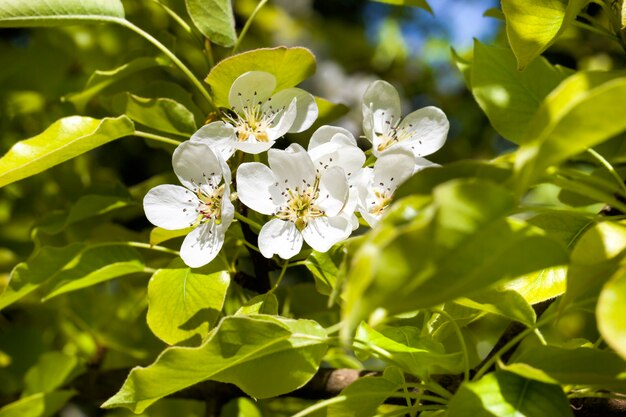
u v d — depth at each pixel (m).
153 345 0.55
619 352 0.33
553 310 0.41
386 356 0.39
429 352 0.40
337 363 0.50
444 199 0.33
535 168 0.34
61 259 0.47
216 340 0.38
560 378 0.36
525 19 0.43
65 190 0.57
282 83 0.44
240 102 0.44
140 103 0.47
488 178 0.35
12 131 0.60
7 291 0.46
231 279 0.46
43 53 0.60
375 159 0.44
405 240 0.32
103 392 0.53
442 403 0.40
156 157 0.65
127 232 0.54
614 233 0.36
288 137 0.58
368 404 0.40
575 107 0.33
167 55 0.48
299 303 0.51
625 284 0.33
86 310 0.55
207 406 0.50
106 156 0.65
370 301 0.32
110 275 0.47
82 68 0.60
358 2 0.94
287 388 0.40
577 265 0.36
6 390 0.56
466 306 0.42
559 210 0.37
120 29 0.59
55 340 0.59
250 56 0.43
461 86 0.87
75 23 0.47
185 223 0.43
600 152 0.46
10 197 0.59
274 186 0.42
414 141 0.45
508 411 0.36
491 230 0.33
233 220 0.44
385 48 0.89
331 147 0.42
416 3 0.52
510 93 0.47
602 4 0.45
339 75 0.85
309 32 0.86
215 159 0.43
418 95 0.89
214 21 0.48
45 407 0.52
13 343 0.56
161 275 0.44
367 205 0.42
